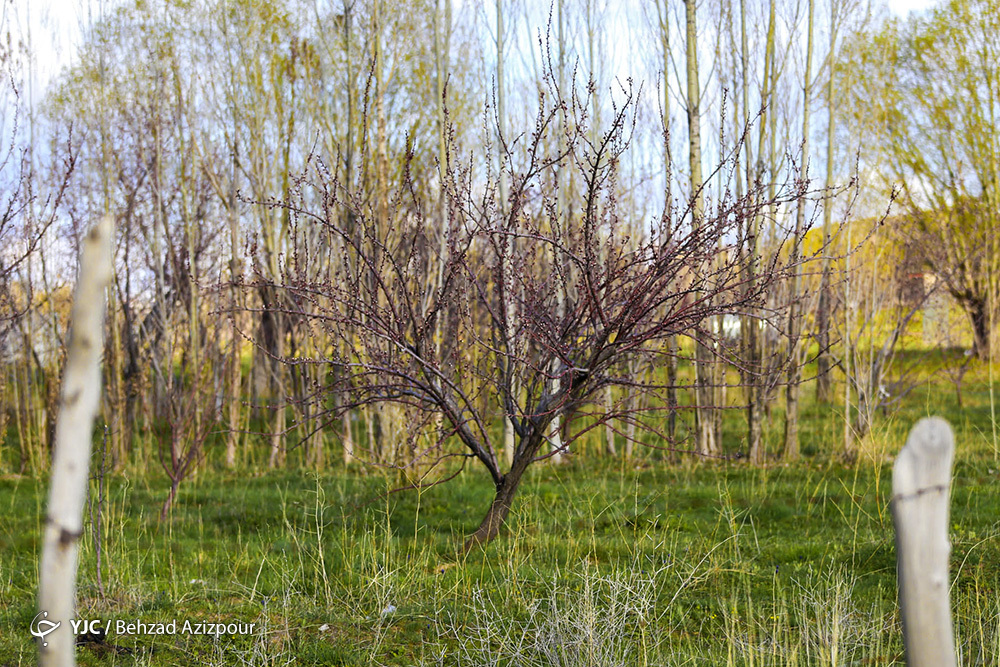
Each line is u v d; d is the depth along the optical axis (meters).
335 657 4.43
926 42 21.06
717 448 11.24
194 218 11.69
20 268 10.70
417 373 6.55
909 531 1.72
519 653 4.18
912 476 1.73
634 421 6.53
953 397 14.87
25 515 8.28
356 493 8.88
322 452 11.67
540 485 9.21
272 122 12.17
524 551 6.43
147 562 6.29
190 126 11.76
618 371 7.11
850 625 4.50
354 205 6.45
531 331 6.16
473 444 6.62
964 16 20.56
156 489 9.77
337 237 8.23
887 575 5.77
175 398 9.15
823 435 12.53
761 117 10.82
